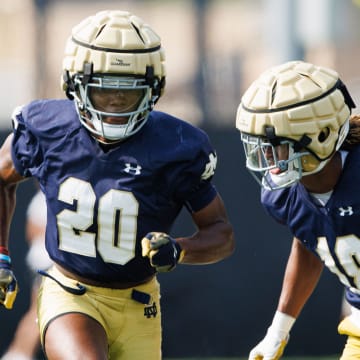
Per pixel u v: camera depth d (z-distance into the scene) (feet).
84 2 96.02
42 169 46.98
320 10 98.02
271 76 44.57
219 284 81.66
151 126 46.39
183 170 45.93
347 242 45.47
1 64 99.91
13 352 79.87
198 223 47.73
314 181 45.01
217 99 92.43
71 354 44.37
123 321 47.52
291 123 43.50
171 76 93.09
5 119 99.30
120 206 45.78
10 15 99.60
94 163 45.85
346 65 99.14
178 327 81.56
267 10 97.91
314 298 81.97
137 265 46.75
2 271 47.80
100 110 44.91
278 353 50.60
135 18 46.50
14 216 81.51
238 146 82.48
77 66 44.96
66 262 47.09
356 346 48.70
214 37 94.58
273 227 81.71
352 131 45.42
